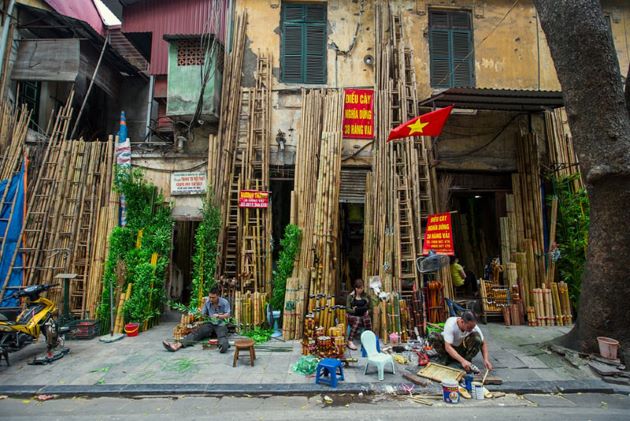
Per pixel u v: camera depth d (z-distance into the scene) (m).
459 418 4.15
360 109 9.12
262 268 8.48
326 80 9.47
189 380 5.14
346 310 6.94
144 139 11.70
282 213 10.66
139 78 12.25
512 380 5.20
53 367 5.64
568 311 8.28
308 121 8.91
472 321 5.21
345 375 5.34
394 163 8.43
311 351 6.02
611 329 5.76
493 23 9.91
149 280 7.86
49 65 9.21
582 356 5.84
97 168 8.84
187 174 8.91
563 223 9.00
